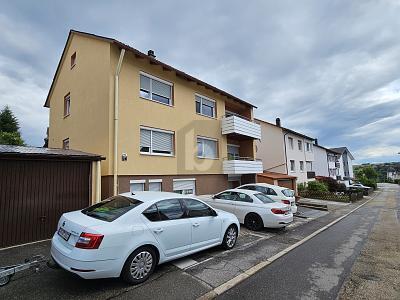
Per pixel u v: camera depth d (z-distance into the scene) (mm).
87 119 11039
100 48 10555
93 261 3850
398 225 11680
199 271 5145
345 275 5199
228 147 17922
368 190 40250
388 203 24438
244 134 16062
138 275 4449
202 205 6094
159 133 11820
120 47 10094
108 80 9883
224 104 16250
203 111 14836
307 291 4438
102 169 9688
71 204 7441
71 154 7488
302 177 31031
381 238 8766
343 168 61812
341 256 6512
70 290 4148
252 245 7297
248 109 18672
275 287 4570
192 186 13320
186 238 5363
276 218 8836
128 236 4297
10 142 20391
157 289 4305
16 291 4074
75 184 7574
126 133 10156
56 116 14781
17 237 6375
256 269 5363
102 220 4355
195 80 13383
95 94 10602
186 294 4176
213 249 6707
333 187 32500
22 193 6535
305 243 7828
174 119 12477
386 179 96688
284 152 26891
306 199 24344
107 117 9703
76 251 3885
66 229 4309
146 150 11133
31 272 4773
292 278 4988
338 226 11297
